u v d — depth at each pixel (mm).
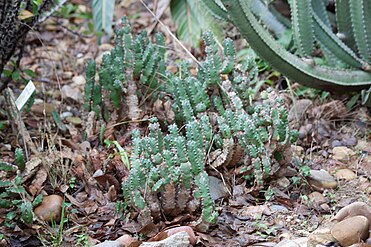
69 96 2730
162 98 2352
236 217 2053
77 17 3498
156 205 1969
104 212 2078
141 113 2336
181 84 2229
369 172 2266
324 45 2506
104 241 1949
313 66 2383
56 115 2445
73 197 2143
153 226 1963
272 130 2135
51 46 3246
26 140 2256
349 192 2172
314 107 2566
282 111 2131
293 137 2172
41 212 2035
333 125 2508
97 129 2377
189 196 1984
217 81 2244
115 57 2344
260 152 2109
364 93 2480
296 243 1861
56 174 2176
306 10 2387
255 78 2301
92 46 3256
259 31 2268
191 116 2168
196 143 2041
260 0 2736
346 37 2553
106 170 2170
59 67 3037
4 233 1999
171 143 2039
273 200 2121
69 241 1979
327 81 2408
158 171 1951
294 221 2041
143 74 2311
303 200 2121
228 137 2123
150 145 1982
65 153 2250
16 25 2430
